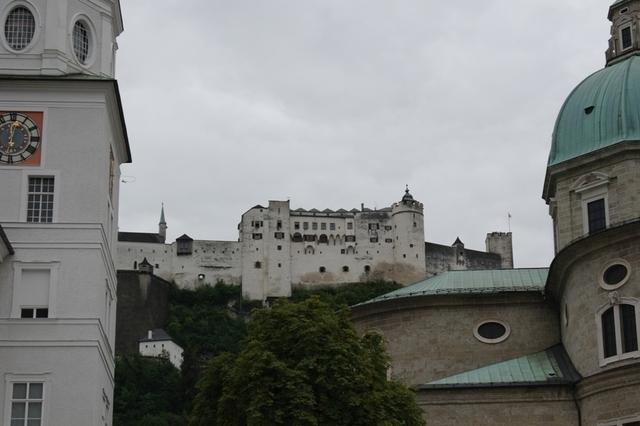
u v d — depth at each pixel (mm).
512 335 71125
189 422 60094
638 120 69188
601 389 61969
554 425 64562
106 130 60375
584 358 64375
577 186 69875
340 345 55906
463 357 70875
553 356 69125
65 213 58438
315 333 55875
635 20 76062
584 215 69438
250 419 53094
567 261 65750
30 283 57500
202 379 60344
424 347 71438
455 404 65875
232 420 55844
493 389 65688
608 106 70812
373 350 59750
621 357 61344
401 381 63656
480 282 75000
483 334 71312
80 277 57688
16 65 60844
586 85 74188
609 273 63250
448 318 71812
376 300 73688
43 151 59219
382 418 54688
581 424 64000
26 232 57906
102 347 58750
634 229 61750
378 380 57531
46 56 60875
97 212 58719
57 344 56469
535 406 65062
